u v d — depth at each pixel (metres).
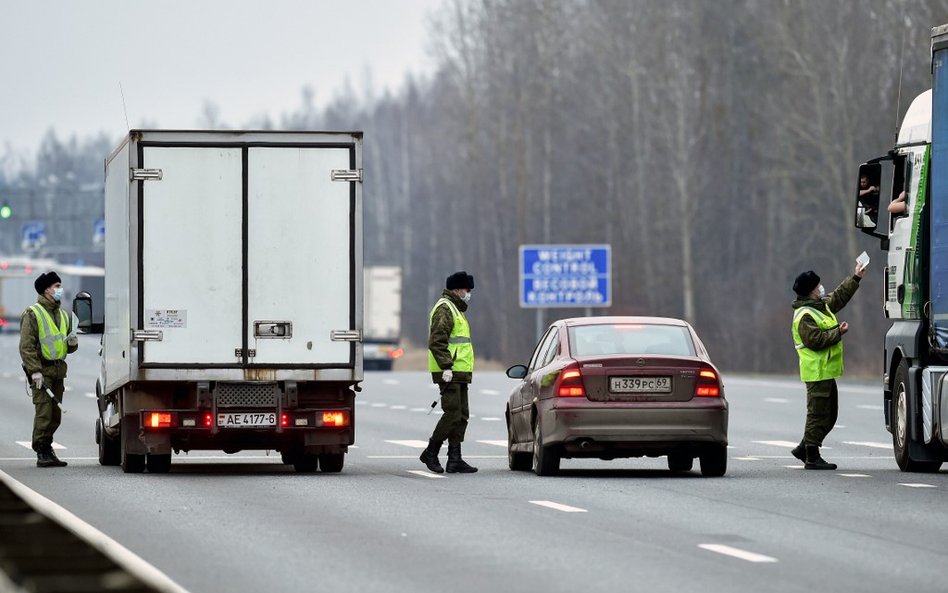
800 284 60.12
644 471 59.81
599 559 34.56
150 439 56.62
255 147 56.91
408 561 34.34
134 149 56.47
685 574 32.38
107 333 62.66
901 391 58.53
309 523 41.25
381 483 53.47
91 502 46.56
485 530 39.75
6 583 26.38
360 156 57.31
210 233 56.72
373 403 110.94
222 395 56.78
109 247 62.88
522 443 59.62
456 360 58.81
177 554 35.44
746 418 92.31
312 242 57.12
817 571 32.72
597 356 55.47
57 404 61.84
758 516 42.75
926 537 38.22
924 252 57.03
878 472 57.81
